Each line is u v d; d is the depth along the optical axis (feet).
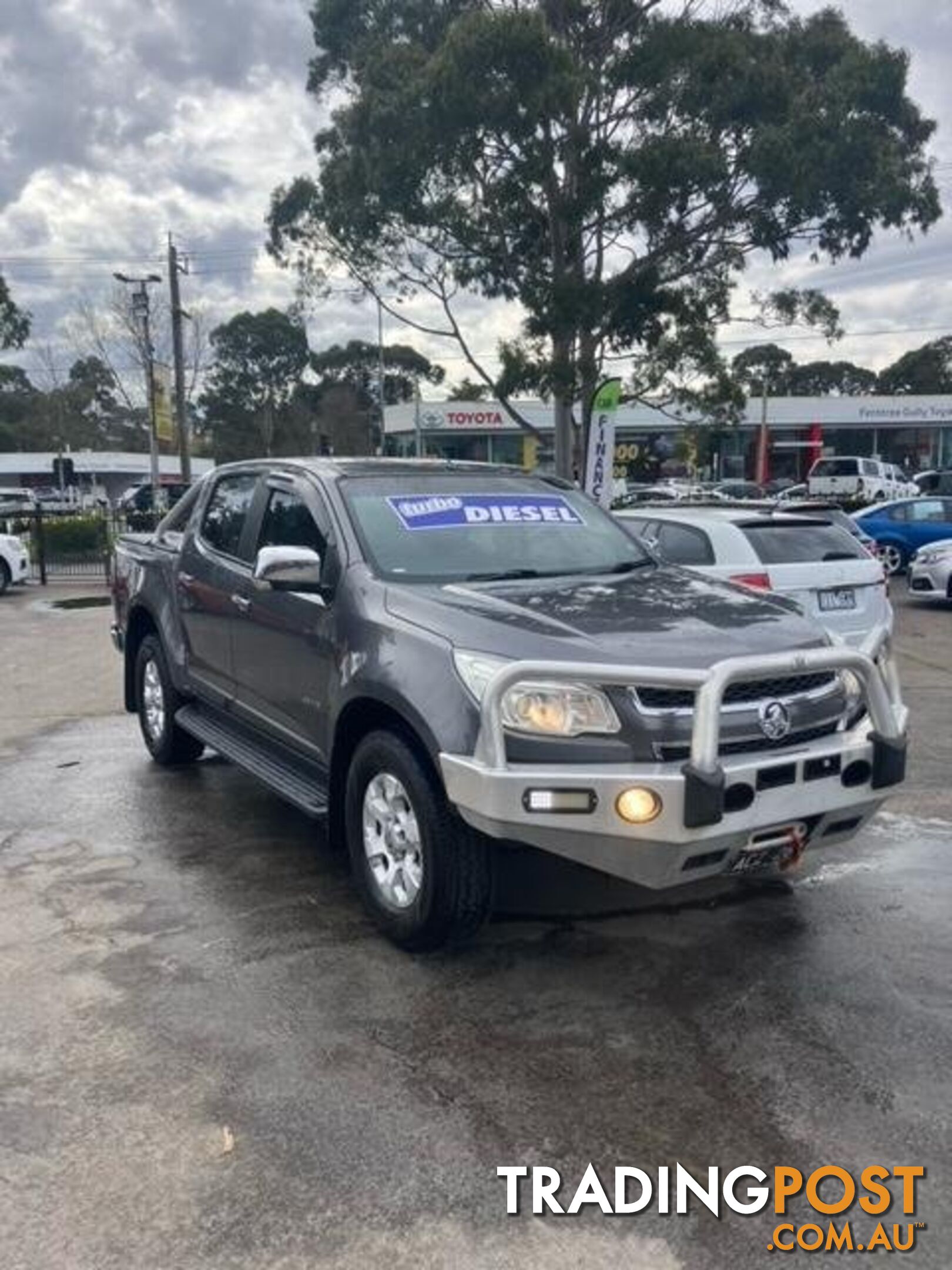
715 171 70.95
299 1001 12.77
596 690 12.07
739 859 12.48
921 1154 9.87
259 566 15.14
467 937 13.85
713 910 15.38
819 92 72.28
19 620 52.08
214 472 21.58
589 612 13.71
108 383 260.42
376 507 16.55
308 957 13.94
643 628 13.14
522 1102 10.70
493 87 68.08
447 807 13.07
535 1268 8.54
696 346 81.71
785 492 140.26
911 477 149.89
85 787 22.07
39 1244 8.74
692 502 32.48
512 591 14.69
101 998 12.86
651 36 71.77
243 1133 10.19
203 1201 9.25
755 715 12.50
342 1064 11.39
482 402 173.99
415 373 245.24
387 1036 11.97
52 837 18.89
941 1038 11.84
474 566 16.01
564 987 13.12
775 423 184.55
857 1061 11.39
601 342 80.23
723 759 12.24
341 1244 8.75
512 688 12.12
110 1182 9.49
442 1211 9.14
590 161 72.43
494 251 76.95
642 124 74.18
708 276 83.61
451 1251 8.70
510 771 11.94
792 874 16.81
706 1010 12.53
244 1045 11.78
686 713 12.18
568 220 73.20
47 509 146.82
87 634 46.29
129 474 255.50
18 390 301.63
